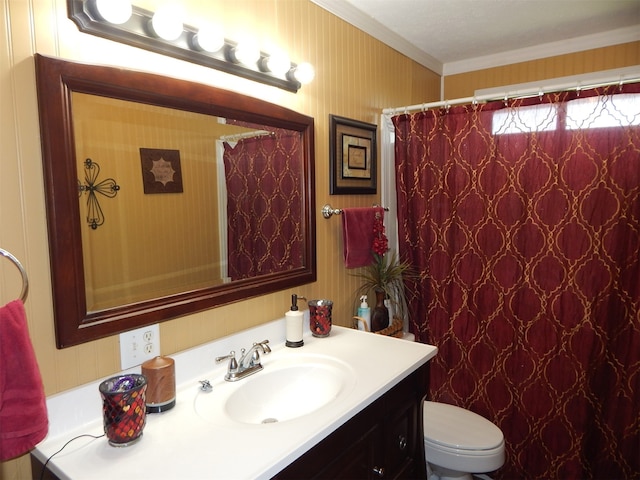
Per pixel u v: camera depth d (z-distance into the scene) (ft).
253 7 5.03
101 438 3.41
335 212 6.56
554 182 6.31
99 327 3.65
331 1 6.27
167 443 3.32
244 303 5.15
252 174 5.17
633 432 6.21
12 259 2.81
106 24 3.59
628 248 6.00
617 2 6.77
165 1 4.09
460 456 5.94
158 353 4.18
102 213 3.73
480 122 6.81
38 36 3.26
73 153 3.46
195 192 4.56
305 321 6.01
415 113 7.43
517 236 6.67
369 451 4.26
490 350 7.09
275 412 4.59
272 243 5.52
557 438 6.69
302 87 5.87
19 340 2.73
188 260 4.52
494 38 8.28
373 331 7.03
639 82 5.72
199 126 4.54
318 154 6.25
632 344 6.09
